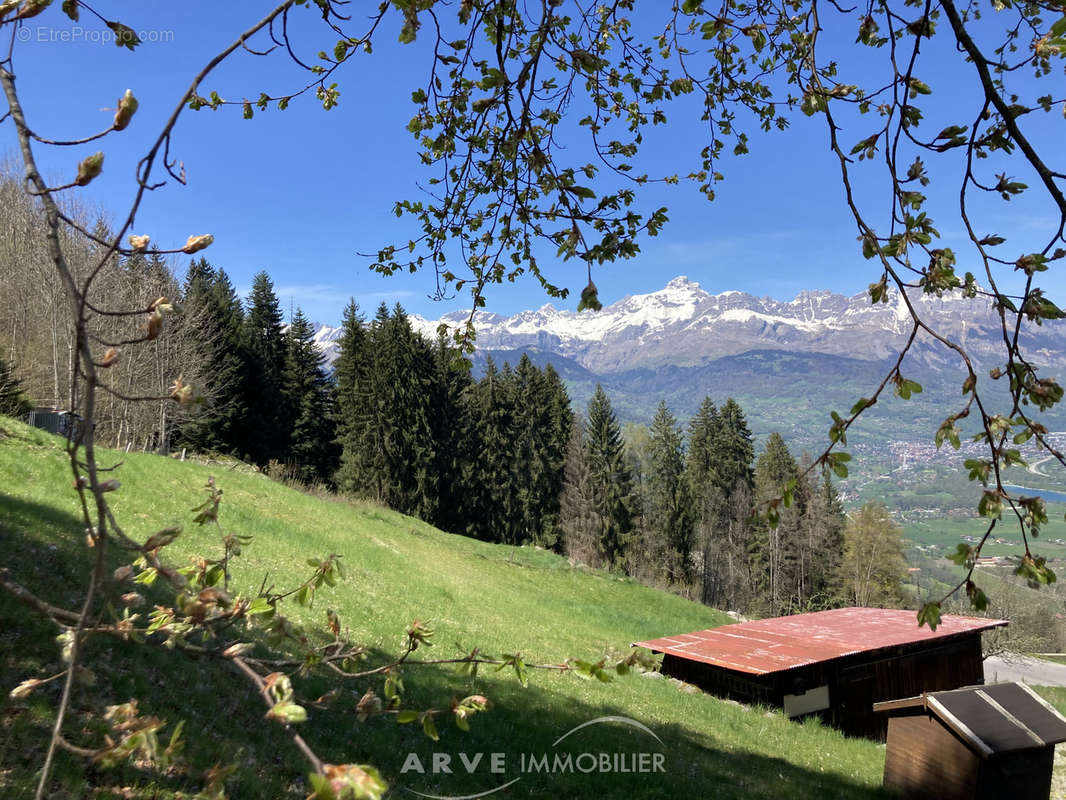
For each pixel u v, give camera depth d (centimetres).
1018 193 219
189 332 4928
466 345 537
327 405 7706
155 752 181
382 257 520
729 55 482
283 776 783
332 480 7244
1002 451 206
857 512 8600
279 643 288
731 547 8212
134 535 1728
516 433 7819
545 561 4725
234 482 3133
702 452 9538
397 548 3344
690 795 1138
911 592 8412
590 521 7531
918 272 227
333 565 303
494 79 342
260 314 7262
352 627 1638
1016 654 5772
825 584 7944
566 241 343
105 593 195
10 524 1213
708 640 2594
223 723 829
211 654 215
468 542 4728
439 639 1833
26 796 545
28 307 3756
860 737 2330
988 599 208
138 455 2878
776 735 1867
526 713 1380
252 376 6669
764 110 499
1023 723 1345
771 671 2089
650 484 8550
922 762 1411
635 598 4506
